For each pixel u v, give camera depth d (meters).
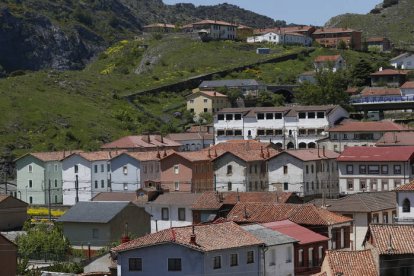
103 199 172.75
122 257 99.94
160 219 160.12
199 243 98.19
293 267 108.50
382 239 95.62
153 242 98.69
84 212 152.00
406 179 188.62
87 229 149.50
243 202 136.88
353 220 133.88
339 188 196.12
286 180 198.88
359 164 193.38
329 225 119.94
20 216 178.62
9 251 110.44
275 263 105.56
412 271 93.50
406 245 94.44
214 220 132.00
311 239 113.00
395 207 145.62
